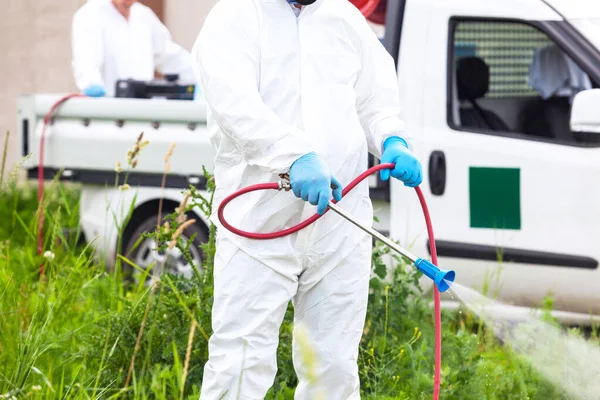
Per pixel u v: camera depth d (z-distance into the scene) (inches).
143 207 530.3
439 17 463.2
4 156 359.3
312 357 191.5
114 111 527.8
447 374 358.3
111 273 494.3
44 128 543.8
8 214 667.4
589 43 450.3
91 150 534.9
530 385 371.2
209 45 266.5
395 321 396.5
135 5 640.4
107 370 362.9
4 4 906.7
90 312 409.4
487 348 417.1
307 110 269.7
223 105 260.8
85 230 546.3
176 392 333.4
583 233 435.8
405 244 455.8
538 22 455.2
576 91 482.0
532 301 449.4
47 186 553.0
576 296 440.5
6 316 378.3
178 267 522.0
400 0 470.0
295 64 270.8
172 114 512.4
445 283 249.1
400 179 278.2
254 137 257.0
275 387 360.8
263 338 273.3
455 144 454.6
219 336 275.3
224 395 273.0
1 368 342.6
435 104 459.2
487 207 450.3
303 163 254.1
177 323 369.4
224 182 279.6
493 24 480.1
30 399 332.5
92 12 616.7
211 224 367.6
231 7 268.8
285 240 270.5
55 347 374.3
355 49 281.4
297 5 273.1
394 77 291.9
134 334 366.3
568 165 438.9
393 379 360.2
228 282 273.9
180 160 511.8
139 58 633.6
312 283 278.4
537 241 442.6
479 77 482.9
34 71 891.4
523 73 504.7
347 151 272.5
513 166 447.5
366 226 257.0
